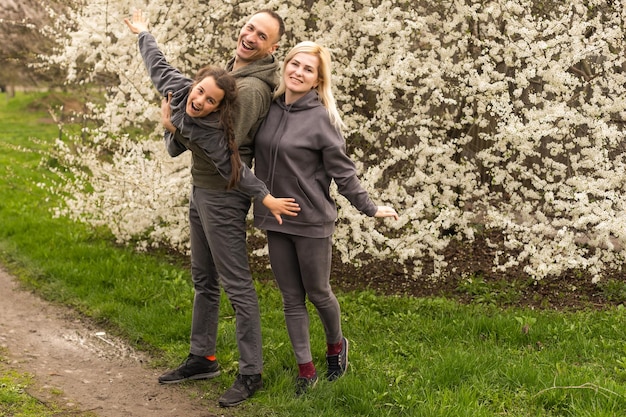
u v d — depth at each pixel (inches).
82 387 140.6
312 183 127.3
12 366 148.3
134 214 215.8
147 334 167.8
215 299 141.3
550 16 194.2
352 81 198.2
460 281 211.6
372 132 201.9
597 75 194.4
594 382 132.8
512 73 194.4
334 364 139.9
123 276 208.7
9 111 599.8
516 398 131.6
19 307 189.9
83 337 169.9
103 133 227.3
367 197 128.7
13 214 281.7
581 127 193.3
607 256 189.8
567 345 159.0
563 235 178.1
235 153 120.0
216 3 200.8
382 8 183.3
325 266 131.1
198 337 141.9
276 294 197.5
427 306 187.9
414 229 195.9
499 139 187.0
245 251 133.3
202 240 135.6
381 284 213.6
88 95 250.1
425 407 124.9
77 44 208.7
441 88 193.8
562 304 196.7
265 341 158.1
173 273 208.1
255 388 135.0
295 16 196.1
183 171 209.9
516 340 164.4
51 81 344.8
